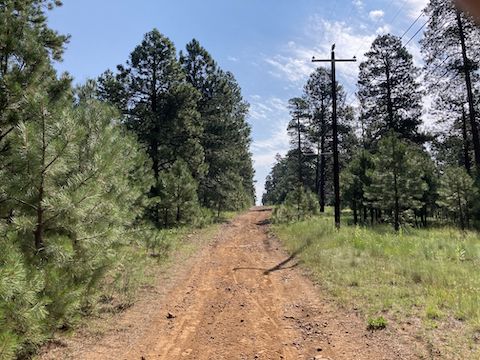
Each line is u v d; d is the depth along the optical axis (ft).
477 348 16.79
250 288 33.06
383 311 23.35
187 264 44.50
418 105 132.46
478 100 99.91
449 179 85.87
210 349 19.85
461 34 84.58
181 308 27.27
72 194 20.06
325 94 159.84
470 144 131.85
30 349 17.78
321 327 22.34
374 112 137.08
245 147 150.41
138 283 31.42
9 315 15.15
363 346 18.98
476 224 84.99
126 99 85.10
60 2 35.96
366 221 100.37
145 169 48.73
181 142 90.79
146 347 20.17
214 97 121.90
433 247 43.42
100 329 22.27
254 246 60.13
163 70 86.48
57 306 18.45
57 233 21.11
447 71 89.71
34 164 19.08
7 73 22.25
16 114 20.99
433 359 16.46
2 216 20.56
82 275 22.26
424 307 23.06
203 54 120.98
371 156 99.30
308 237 55.98
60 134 19.48
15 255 14.89
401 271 32.19
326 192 224.53
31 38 23.50
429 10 85.97
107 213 23.34
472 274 29.84
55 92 25.41
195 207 74.13
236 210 165.78
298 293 30.55
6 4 25.84
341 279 31.71
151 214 68.59
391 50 133.49
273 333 21.95
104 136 25.98
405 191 74.90
